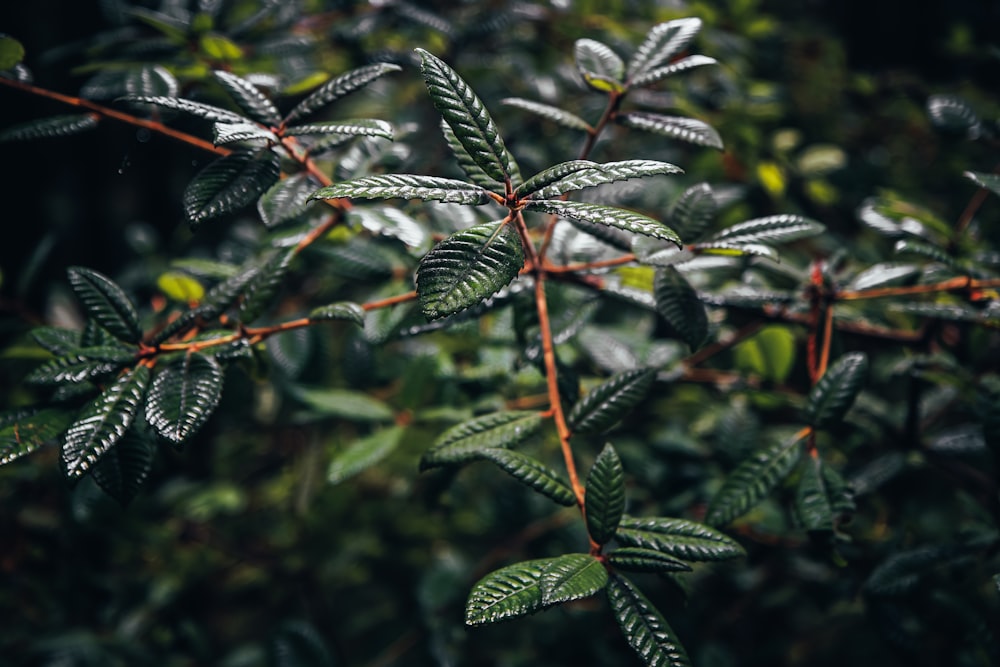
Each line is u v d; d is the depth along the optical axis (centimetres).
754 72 128
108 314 57
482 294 50
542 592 49
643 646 50
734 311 71
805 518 60
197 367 56
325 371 84
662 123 62
